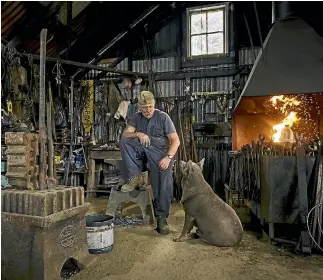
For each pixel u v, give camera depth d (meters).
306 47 3.50
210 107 5.33
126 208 3.98
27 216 1.73
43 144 1.97
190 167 2.63
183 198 2.61
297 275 1.94
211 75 5.30
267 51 3.63
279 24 3.85
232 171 3.75
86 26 5.19
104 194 5.18
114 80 5.80
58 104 5.25
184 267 2.06
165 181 2.86
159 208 2.90
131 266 2.08
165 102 5.49
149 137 2.95
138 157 3.01
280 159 2.42
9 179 1.94
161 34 5.62
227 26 5.25
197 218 2.57
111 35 5.64
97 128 5.75
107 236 2.34
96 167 5.20
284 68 3.39
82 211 2.04
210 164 5.22
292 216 2.39
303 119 4.55
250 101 4.30
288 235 2.72
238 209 3.26
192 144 5.20
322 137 2.43
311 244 2.35
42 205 1.72
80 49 5.53
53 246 1.77
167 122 2.92
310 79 3.20
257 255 2.28
